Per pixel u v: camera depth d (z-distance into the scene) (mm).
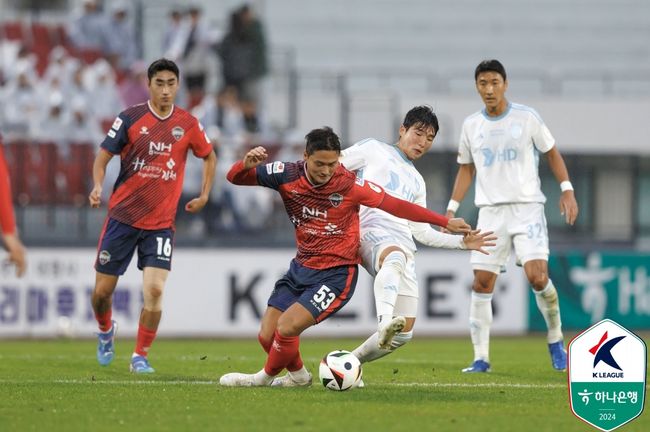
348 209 26750
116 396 26641
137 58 74000
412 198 29297
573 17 91125
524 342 53000
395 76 84938
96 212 59750
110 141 32656
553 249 61469
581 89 87375
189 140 33250
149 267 33094
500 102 34688
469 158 35688
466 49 89625
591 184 62219
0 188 22297
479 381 31625
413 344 51312
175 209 33500
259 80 71875
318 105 72875
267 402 25375
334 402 25438
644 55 91062
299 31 88500
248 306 57688
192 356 41781
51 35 73750
